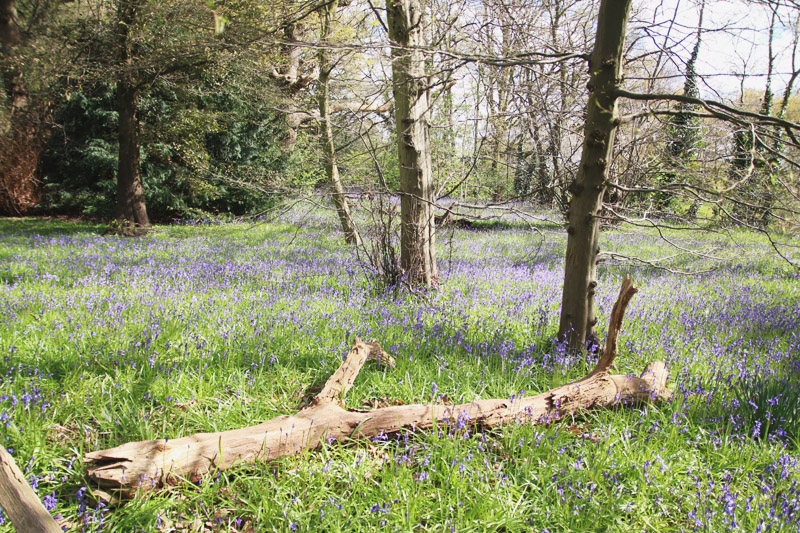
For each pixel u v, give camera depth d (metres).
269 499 2.98
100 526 2.68
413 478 3.26
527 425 3.76
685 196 5.23
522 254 12.87
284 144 22.59
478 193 10.52
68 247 12.27
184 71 14.87
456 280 8.88
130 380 4.27
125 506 2.84
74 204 19.69
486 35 6.34
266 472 3.18
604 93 4.79
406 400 4.38
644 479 3.20
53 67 14.45
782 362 5.22
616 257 5.53
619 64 4.75
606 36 4.70
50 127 18.69
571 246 5.28
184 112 17.58
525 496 3.17
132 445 3.02
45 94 15.98
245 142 21.36
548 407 3.95
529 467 3.36
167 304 6.45
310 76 15.78
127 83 14.81
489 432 3.82
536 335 5.90
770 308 7.38
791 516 2.85
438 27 7.29
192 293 7.37
